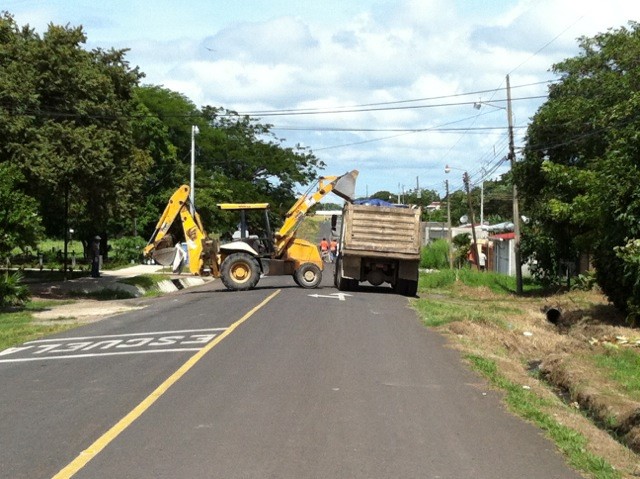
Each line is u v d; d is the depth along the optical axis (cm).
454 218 9794
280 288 3061
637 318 1902
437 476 666
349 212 2923
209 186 5953
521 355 1619
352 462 699
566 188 3019
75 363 1259
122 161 3175
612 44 2972
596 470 699
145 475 657
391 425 838
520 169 3347
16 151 2605
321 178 3142
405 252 2914
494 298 3297
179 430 805
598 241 2166
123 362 1246
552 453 754
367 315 1998
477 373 1185
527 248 3734
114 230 5928
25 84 2698
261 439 770
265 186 7144
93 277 3856
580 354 1435
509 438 803
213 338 1496
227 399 952
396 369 1191
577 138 2964
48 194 3061
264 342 1445
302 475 659
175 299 2623
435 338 1592
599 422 991
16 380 1124
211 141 6762
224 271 2970
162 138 5578
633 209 1931
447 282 3966
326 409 904
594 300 2759
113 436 784
